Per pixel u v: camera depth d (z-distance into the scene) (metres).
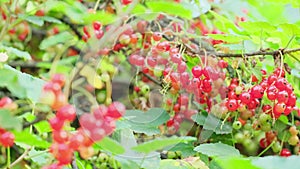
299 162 0.39
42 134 0.52
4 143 0.42
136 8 0.58
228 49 0.63
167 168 0.54
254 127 0.63
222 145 0.53
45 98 0.44
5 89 0.59
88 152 0.45
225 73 0.61
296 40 0.59
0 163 0.62
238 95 0.58
